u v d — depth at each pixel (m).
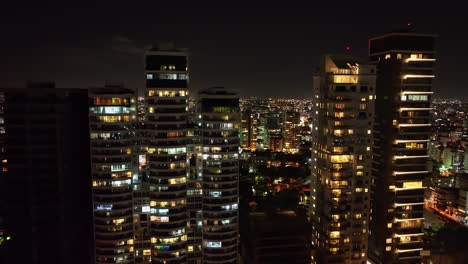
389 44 163.38
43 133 150.25
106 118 147.38
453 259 175.62
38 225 152.62
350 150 156.50
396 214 167.12
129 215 153.00
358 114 155.25
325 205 161.62
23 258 152.00
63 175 154.38
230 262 159.75
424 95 163.50
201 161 159.75
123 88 155.50
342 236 158.00
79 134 170.50
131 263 155.00
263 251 148.88
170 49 153.62
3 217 150.75
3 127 148.75
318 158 169.75
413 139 164.62
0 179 150.38
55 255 154.25
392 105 163.62
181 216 154.25
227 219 158.50
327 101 158.75
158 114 150.25
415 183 166.75
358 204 158.00
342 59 160.25
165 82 150.12
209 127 155.00
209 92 160.25
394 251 168.75
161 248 153.00
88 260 175.88
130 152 151.38
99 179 149.12
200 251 162.50
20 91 148.50
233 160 157.62
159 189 151.38
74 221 165.50
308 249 152.25
